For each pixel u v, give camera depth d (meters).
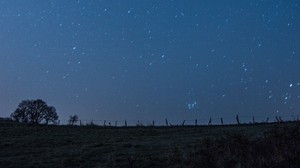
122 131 59.53
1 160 32.62
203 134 46.62
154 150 33.28
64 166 28.92
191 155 24.61
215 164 20.02
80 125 73.31
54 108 91.69
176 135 49.38
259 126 49.97
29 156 34.72
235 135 23.73
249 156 19.30
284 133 21.59
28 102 90.75
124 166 27.28
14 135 53.03
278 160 17.33
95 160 30.61
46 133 56.34
